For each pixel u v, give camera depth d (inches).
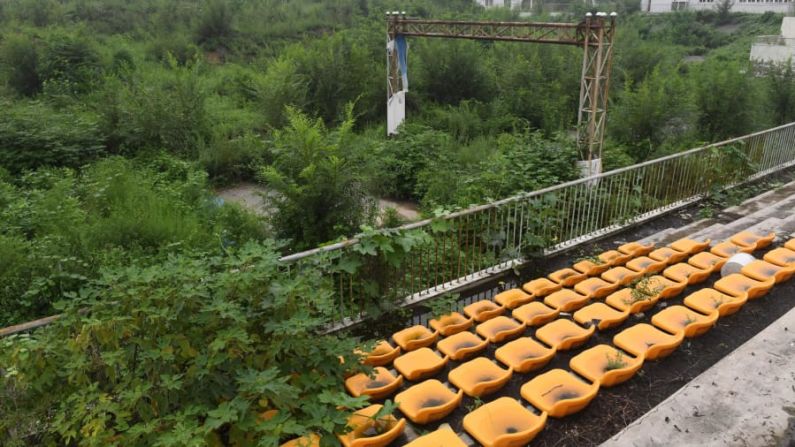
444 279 213.2
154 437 114.1
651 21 1561.3
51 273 244.1
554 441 131.4
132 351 126.0
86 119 539.8
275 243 160.9
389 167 498.3
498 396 148.7
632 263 220.4
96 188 376.8
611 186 267.6
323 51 808.3
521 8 1728.6
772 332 170.9
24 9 984.3
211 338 128.4
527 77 887.1
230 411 114.1
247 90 783.7
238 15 1127.6
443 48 881.5
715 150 314.0
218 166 556.1
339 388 140.9
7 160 465.7
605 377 146.9
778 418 134.6
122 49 858.8
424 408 134.7
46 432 122.1
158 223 324.5
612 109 570.3
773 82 592.1
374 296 187.9
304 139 332.5
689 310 181.5
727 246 237.5
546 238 242.7
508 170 358.0
